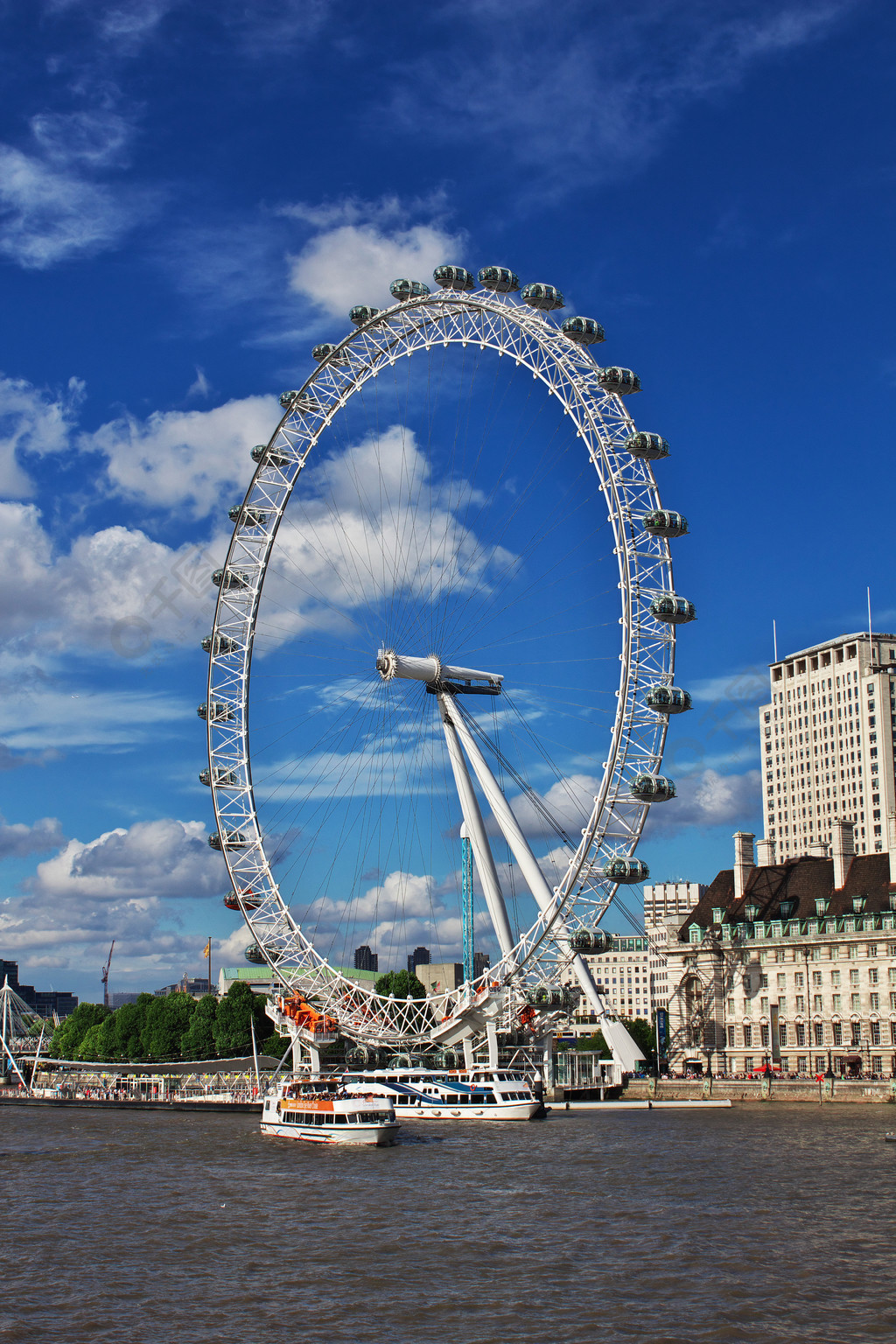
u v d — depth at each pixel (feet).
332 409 562.66
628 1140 404.16
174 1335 190.90
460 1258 232.53
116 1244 251.80
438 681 542.57
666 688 483.10
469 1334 189.37
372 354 556.10
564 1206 280.92
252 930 551.59
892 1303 201.36
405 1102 509.35
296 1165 364.58
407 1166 351.46
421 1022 559.38
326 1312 200.85
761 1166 336.49
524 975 513.86
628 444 488.85
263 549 563.07
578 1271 221.46
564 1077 613.52
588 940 485.56
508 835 536.01
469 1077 520.42
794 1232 249.75
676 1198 288.51
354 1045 606.14
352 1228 261.03
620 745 490.08
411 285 554.46
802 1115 490.49
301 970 558.97
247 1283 219.00
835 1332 188.44
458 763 547.49
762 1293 207.10
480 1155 372.99
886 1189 297.94
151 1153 409.69
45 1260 238.89
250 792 558.15
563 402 506.07
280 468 566.77
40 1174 360.28
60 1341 188.65
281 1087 489.67
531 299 510.17
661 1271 220.43
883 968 608.60
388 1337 188.44
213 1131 498.28
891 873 629.92
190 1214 284.20
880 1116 477.36
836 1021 628.28
